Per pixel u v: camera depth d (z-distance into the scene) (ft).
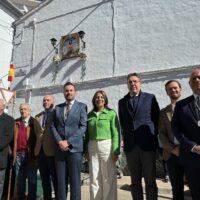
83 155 16.40
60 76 38.45
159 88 30.73
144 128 14.35
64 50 38.65
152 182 14.14
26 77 41.45
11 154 18.13
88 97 35.50
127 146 14.73
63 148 14.79
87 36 37.14
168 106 14.38
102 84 34.76
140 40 32.99
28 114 19.26
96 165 15.31
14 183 18.26
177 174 13.70
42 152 17.65
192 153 11.55
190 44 29.84
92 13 37.37
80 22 38.19
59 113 15.80
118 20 35.04
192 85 12.05
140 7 33.73
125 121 14.94
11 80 40.04
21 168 18.49
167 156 13.93
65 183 15.14
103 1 36.68
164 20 31.83
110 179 15.05
